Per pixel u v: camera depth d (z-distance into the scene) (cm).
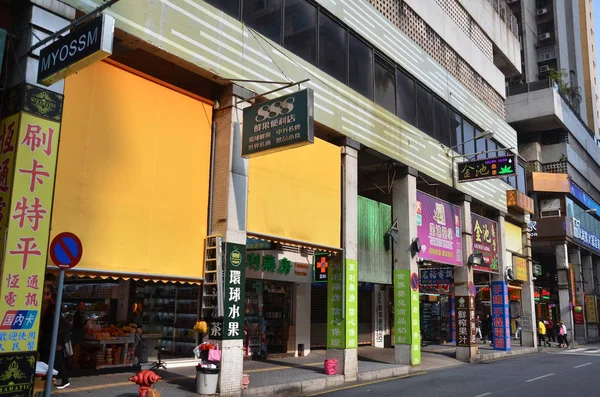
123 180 870
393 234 1574
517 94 3609
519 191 2448
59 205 773
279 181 1148
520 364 1791
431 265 1995
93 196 821
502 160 1803
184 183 980
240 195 1035
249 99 1028
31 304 704
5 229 693
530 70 4831
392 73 1627
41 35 757
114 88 876
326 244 1262
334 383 1201
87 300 1338
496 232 2275
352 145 1375
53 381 902
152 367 1139
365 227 1473
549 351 2502
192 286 1318
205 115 1042
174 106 979
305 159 1229
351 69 1426
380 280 1510
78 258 683
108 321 1288
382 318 2180
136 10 870
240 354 994
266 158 1122
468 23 2259
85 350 1127
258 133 992
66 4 788
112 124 864
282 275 1602
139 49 960
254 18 1123
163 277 914
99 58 656
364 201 1484
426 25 1889
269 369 1291
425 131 1764
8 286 684
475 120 2153
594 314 3856
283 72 1173
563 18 5434
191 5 972
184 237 966
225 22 1042
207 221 1021
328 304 1324
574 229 3441
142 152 909
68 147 795
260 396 1010
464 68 2164
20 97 725
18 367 684
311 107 921
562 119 3638
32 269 710
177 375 1102
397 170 1639
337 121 1327
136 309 1282
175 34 934
